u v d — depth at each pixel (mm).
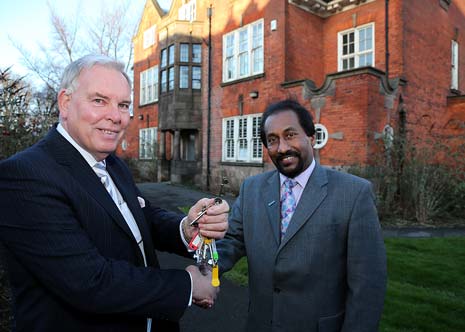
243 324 3227
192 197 10930
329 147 8609
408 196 7727
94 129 1335
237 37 11656
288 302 1658
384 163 7738
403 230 6719
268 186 1913
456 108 11406
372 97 8078
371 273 1584
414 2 10039
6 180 1139
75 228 1167
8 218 1119
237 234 2002
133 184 1771
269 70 10422
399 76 9430
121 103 1398
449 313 3176
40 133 4262
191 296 1246
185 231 1565
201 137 14023
